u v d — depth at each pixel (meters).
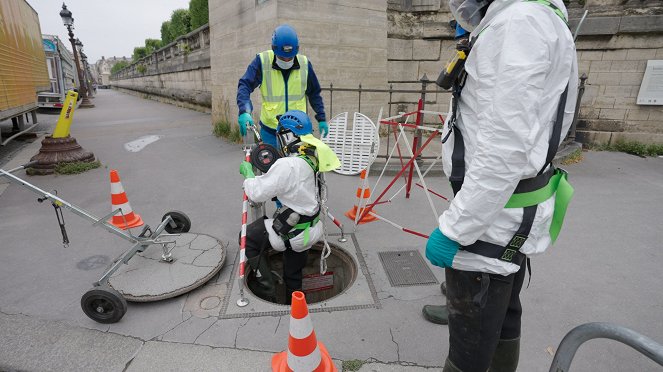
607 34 7.38
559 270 3.15
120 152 7.44
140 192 5.09
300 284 3.09
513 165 1.17
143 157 7.02
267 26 6.48
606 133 7.86
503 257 1.37
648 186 5.42
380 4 7.38
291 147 2.76
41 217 4.28
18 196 4.97
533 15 1.15
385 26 7.55
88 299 2.46
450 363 1.62
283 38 3.25
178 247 3.34
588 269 3.17
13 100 7.96
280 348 2.30
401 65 8.70
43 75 12.86
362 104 7.63
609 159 7.09
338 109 7.35
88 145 8.10
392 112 8.76
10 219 4.22
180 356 2.25
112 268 2.72
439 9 8.38
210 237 3.54
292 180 2.59
